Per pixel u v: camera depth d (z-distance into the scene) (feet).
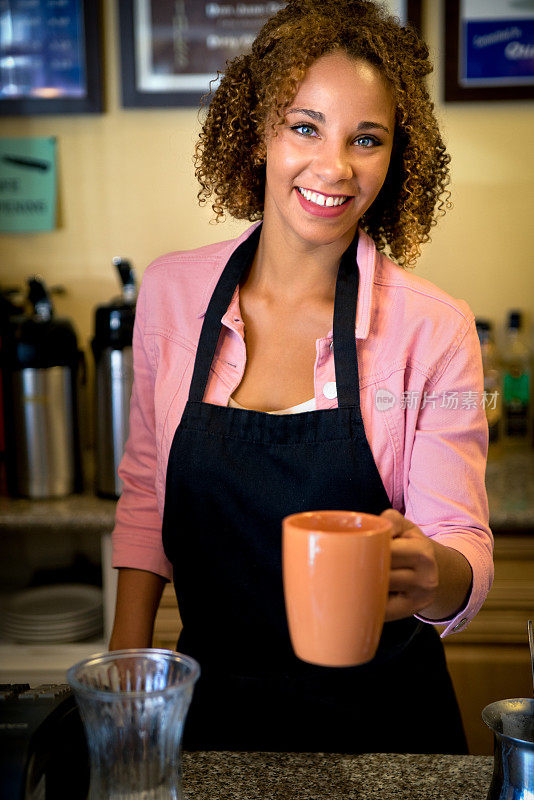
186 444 3.88
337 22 3.45
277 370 4.01
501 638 6.39
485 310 7.95
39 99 7.63
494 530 6.29
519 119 7.68
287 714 3.78
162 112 7.71
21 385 6.53
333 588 2.10
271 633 3.99
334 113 3.38
